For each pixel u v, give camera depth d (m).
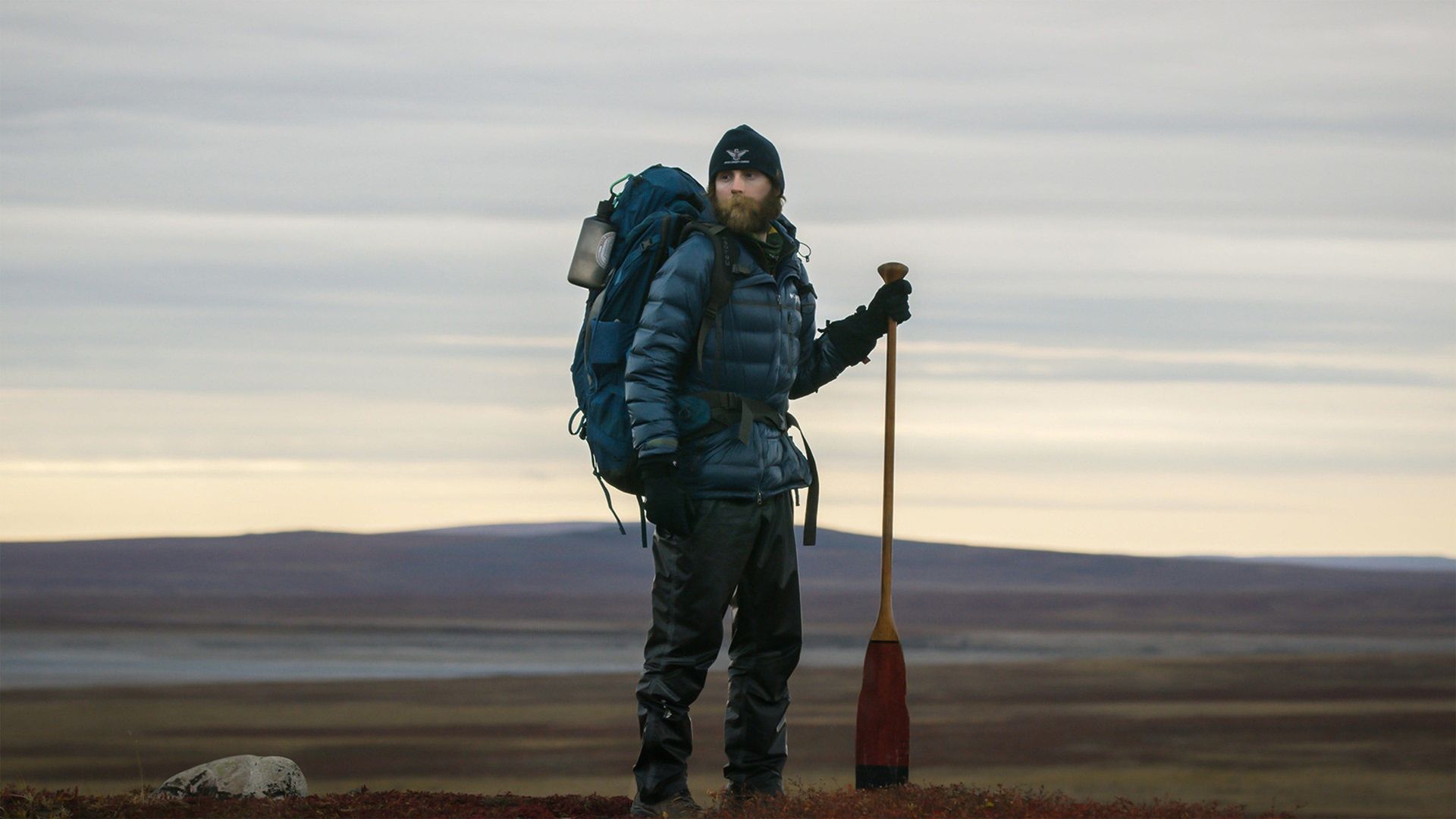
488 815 11.09
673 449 10.17
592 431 10.68
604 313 10.70
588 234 10.92
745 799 10.72
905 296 11.43
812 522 11.36
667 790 10.69
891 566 11.18
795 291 11.12
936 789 10.82
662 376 10.26
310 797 11.91
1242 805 10.64
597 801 12.03
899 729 11.01
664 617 10.69
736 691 11.09
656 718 10.66
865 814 10.05
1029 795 10.89
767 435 10.66
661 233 10.56
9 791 11.66
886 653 11.05
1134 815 10.17
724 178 10.64
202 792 12.16
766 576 10.85
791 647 11.06
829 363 11.61
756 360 10.59
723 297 10.42
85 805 11.11
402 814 11.07
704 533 10.47
